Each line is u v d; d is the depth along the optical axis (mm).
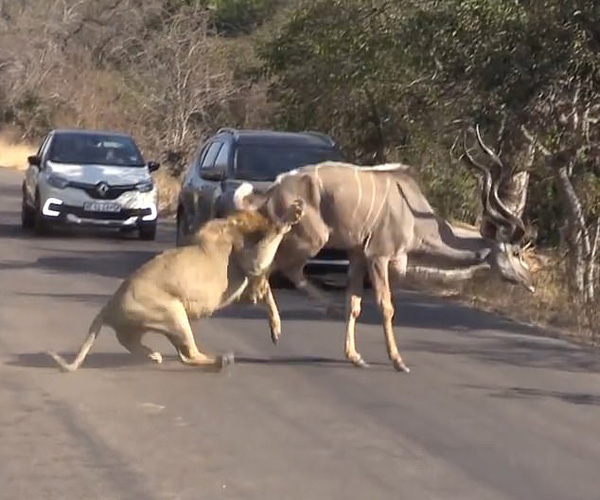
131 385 11742
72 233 25734
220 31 49875
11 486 8688
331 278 19469
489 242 13656
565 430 10648
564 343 15000
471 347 14445
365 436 10211
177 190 33125
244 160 19656
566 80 17531
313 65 25688
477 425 10711
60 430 10133
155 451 9602
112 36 56344
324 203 13008
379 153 25766
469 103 18875
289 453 9648
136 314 12125
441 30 18781
